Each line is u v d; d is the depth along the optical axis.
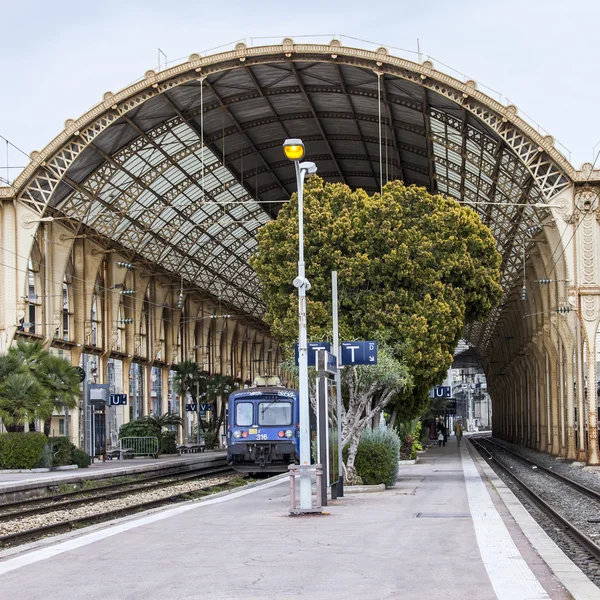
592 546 16.30
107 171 58.88
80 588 11.35
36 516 25.84
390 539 15.76
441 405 94.44
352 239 38.62
